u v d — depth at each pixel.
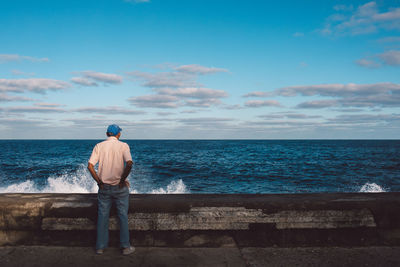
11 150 49.91
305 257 3.04
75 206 3.36
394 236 3.40
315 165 25.97
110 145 3.12
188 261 2.95
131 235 3.37
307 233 3.38
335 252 3.16
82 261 2.94
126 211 3.15
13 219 3.36
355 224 3.36
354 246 3.35
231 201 3.42
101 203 3.11
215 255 3.10
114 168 3.07
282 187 15.38
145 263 2.90
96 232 3.37
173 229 3.35
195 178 17.92
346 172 21.14
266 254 3.12
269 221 3.35
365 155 39.84
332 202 3.39
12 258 3.00
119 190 3.09
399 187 15.35
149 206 3.34
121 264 2.88
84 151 47.06
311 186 15.66
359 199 3.50
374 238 3.39
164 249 3.25
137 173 19.41
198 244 3.35
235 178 18.19
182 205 3.36
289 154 41.97
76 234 3.38
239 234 3.36
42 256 3.05
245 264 2.88
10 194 3.79
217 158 33.50
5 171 19.64
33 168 21.38
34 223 3.36
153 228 3.34
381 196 3.66
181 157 34.53
